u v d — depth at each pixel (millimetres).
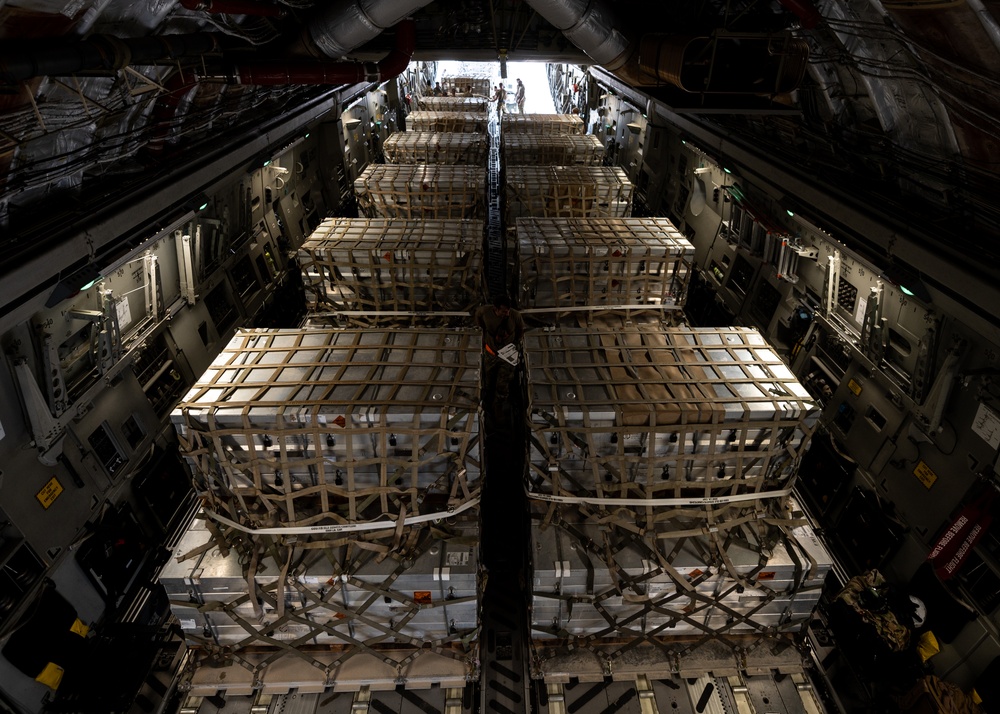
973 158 4738
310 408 4375
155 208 5562
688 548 4746
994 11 3371
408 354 5078
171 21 5176
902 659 5191
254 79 6785
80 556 5312
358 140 16000
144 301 6820
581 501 4805
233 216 9148
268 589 4410
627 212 10523
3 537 4629
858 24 4539
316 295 7895
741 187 9656
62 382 5086
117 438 6113
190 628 4648
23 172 4273
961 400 5277
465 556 4504
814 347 7992
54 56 3529
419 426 4387
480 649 5262
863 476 6562
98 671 5031
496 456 7535
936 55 4078
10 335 4660
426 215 10367
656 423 4637
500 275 12695
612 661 4855
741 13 5668
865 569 6297
